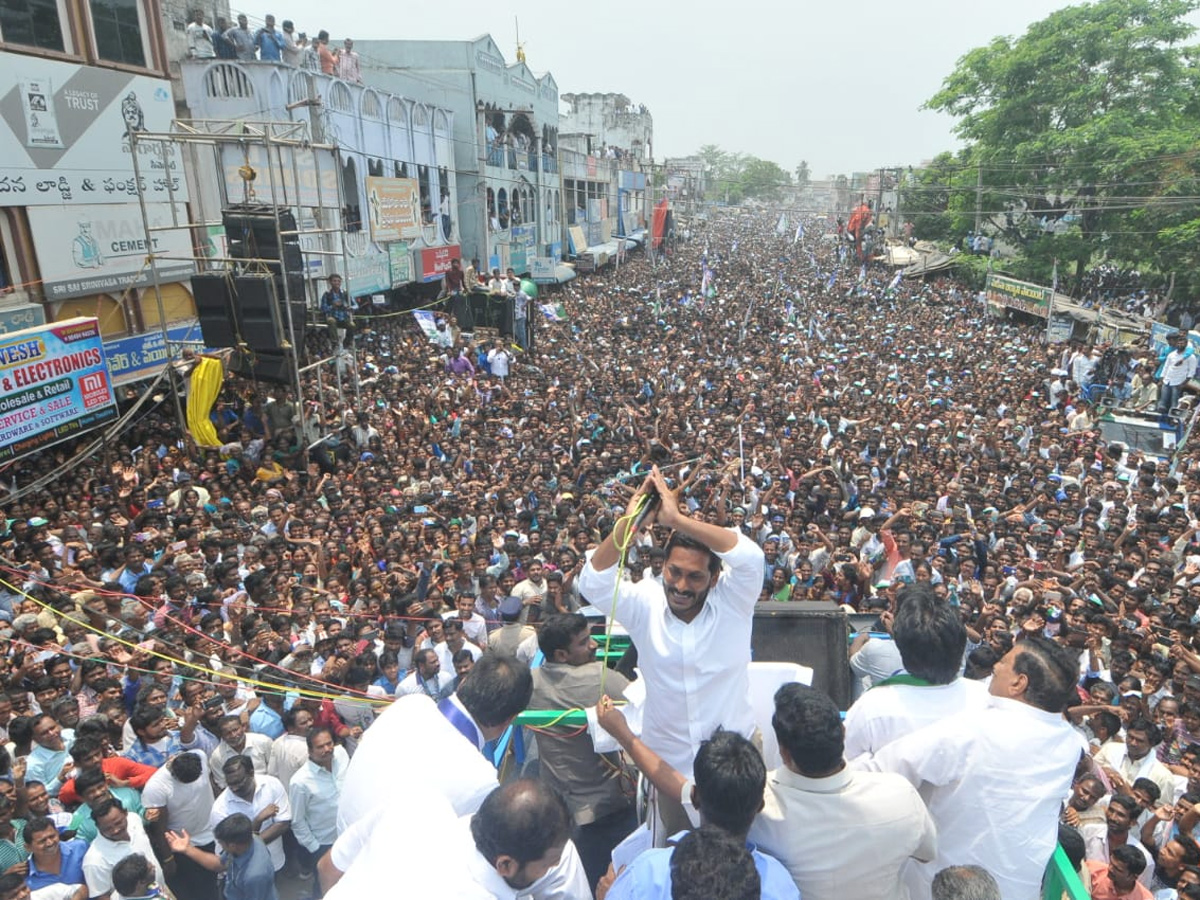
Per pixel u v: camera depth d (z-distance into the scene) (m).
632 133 82.88
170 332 16.83
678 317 33.00
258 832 5.35
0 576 8.35
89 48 14.75
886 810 2.36
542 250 40.53
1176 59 35.38
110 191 15.31
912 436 16.20
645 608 2.77
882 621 5.69
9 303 13.66
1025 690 2.66
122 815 4.75
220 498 11.73
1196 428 17.81
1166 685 7.39
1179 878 5.07
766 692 3.23
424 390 17.88
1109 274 37.12
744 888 2.00
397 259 24.58
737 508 10.95
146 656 6.86
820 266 57.84
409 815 2.48
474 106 31.22
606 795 3.53
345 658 7.11
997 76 38.19
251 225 12.98
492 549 9.93
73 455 12.38
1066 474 14.07
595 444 15.48
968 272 44.19
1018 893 2.55
